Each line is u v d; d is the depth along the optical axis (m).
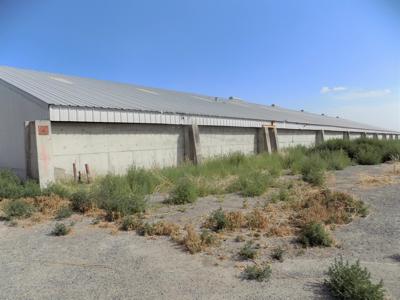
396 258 4.59
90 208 7.34
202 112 16.84
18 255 4.99
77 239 5.65
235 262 4.61
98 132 11.96
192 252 4.94
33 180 9.66
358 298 3.45
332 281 3.75
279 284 3.95
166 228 5.87
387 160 16.88
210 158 15.32
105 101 12.67
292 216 6.55
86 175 11.37
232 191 9.50
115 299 3.69
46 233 5.98
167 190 9.80
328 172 12.65
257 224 6.00
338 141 19.27
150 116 13.54
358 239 5.34
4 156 11.77
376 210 6.93
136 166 12.62
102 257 4.87
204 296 3.72
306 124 27.58
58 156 10.72
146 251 5.07
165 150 14.76
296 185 10.02
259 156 16.44
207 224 6.14
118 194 7.86
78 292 3.86
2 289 3.96
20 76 13.45
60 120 10.24
